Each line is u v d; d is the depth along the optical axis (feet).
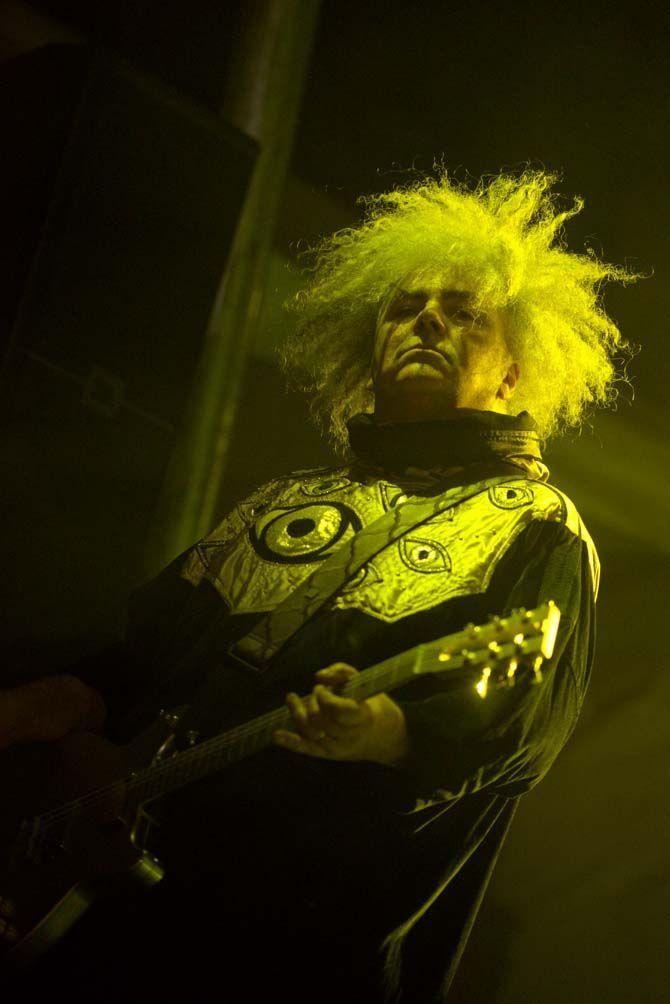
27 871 9.68
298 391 21.68
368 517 10.82
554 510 10.27
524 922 23.86
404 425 11.23
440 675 9.09
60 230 12.72
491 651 8.59
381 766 9.36
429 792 8.97
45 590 12.80
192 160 13.51
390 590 9.98
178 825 9.59
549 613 8.54
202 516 15.51
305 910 9.26
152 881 9.46
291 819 9.39
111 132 13.05
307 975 9.19
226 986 9.12
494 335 12.06
